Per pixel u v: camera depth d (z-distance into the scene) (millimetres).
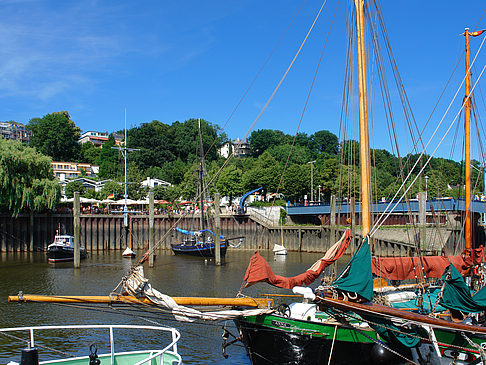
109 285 40281
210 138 171500
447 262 21047
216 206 57000
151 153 159625
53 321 26141
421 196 45469
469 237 24688
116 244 77625
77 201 52500
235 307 16125
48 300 13312
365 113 18875
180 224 80000
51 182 69750
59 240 61594
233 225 81125
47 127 171000
